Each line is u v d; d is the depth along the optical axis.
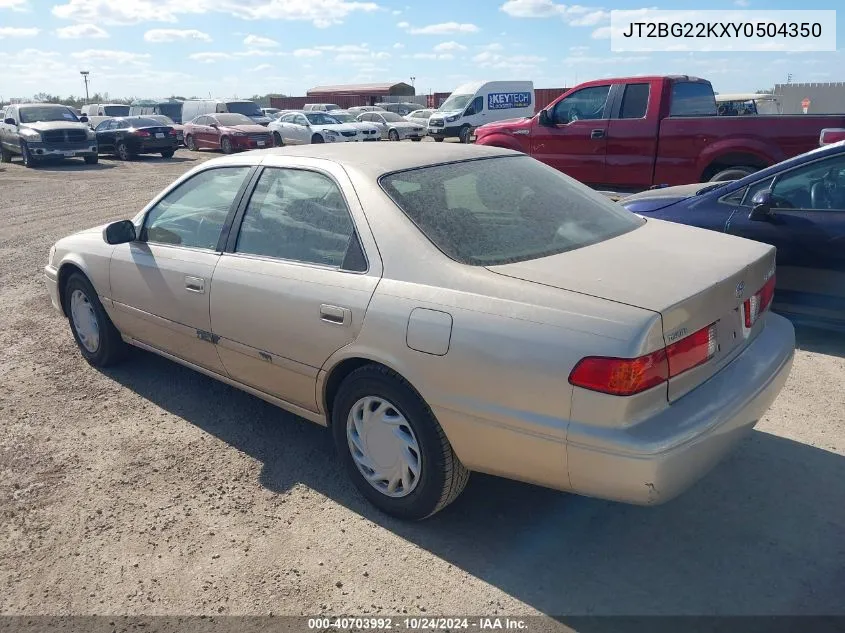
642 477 2.39
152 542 3.08
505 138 10.67
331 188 3.35
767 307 3.26
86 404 4.46
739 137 8.38
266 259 3.53
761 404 2.84
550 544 2.99
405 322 2.85
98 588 2.81
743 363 2.91
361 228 3.13
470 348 2.66
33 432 4.10
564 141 10.02
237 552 3.00
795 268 5.01
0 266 8.45
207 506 3.34
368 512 3.26
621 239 3.23
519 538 3.04
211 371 4.04
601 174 9.77
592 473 2.49
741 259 2.99
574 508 3.25
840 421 3.89
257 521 3.21
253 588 2.78
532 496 3.36
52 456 3.83
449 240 2.97
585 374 2.43
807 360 4.77
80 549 3.05
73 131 21.80
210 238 3.89
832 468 3.44
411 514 3.10
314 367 3.28
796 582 2.70
